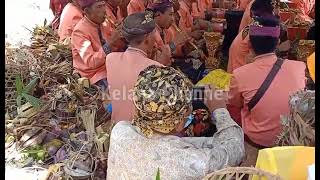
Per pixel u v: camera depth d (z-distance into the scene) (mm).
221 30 4488
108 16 4480
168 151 2146
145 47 3174
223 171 2025
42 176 3070
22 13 6703
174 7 4770
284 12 4566
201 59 4008
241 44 3830
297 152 2064
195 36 4422
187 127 2611
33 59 4090
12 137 3389
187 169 2117
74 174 2922
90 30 3854
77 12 4449
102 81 3816
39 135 3367
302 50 3744
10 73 3891
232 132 2316
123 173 2207
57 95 3541
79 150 3053
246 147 3016
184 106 2117
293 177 2053
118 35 3754
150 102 2086
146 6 4824
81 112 3404
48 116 3496
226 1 5426
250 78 2912
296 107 2340
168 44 4059
